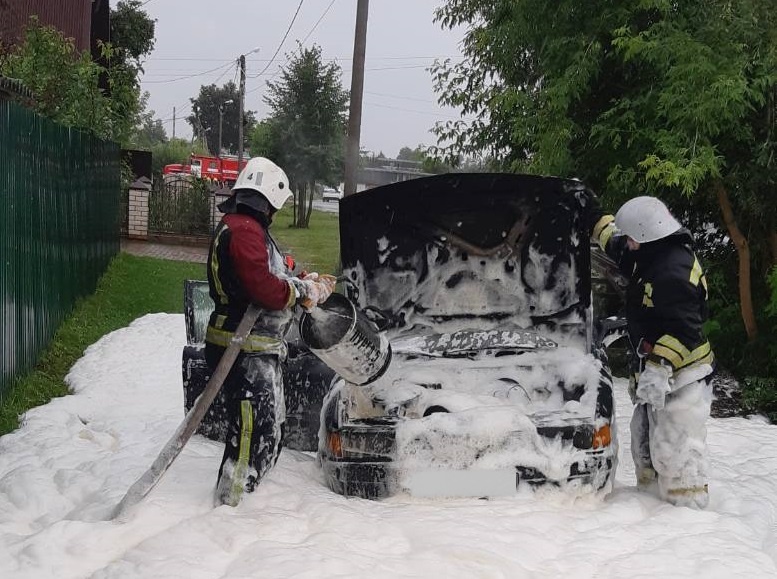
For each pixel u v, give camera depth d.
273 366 4.29
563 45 9.55
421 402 4.83
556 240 5.02
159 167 48.72
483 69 11.63
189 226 23.23
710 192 8.95
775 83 8.38
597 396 4.57
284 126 32.41
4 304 7.30
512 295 5.24
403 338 5.39
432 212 5.01
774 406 8.24
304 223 32.94
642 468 4.77
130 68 20.50
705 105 7.98
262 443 4.20
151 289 14.63
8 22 14.10
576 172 9.75
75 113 14.38
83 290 12.36
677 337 4.36
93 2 23.23
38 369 8.57
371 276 5.23
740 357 9.20
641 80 9.24
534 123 10.06
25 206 8.28
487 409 4.37
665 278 4.39
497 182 4.83
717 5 8.62
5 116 7.57
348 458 4.35
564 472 4.26
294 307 4.23
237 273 4.09
